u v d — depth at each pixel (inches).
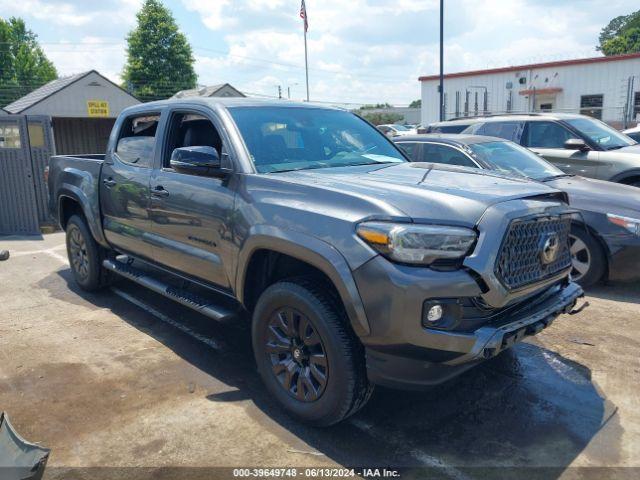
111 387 152.1
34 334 190.5
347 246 115.2
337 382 120.3
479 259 111.0
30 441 126.7
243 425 132.9
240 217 140.3
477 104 1194.6
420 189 124.1
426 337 109.0
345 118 188.4
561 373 158.4
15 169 371.2
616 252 218.7
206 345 181.3
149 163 182.7
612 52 2532.0
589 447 123.4
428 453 121.9
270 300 133.6
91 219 214.2
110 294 235.0
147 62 2367.1
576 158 315.6
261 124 160.7
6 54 2733.8
